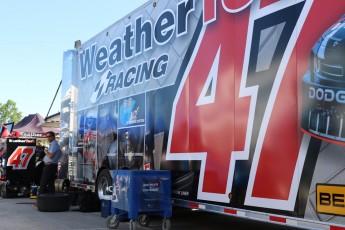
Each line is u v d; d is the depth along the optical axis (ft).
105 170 27.25
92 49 30.94
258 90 15.48
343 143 12.16
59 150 35.22
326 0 13.01
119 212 22.68
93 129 29.73
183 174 19.71
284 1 14.65
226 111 17.08
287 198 13.89
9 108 172.86
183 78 20.08
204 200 18.08
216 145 17.53
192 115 19.26
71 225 24.23
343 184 12.11
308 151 13.26
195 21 19.49
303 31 13.78
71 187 33.27
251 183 15.46
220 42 17.75
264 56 15.34
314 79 13.20
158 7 22.63
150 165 22.43
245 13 16.46
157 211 20.30
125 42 25.98
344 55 12.25
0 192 43.01
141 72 23.88
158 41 22.40
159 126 21.79
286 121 14.17
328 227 12.46
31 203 36.17
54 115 60.70
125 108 25.35
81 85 32.50
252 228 23.58
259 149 15.21
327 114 12.67
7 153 41.60
